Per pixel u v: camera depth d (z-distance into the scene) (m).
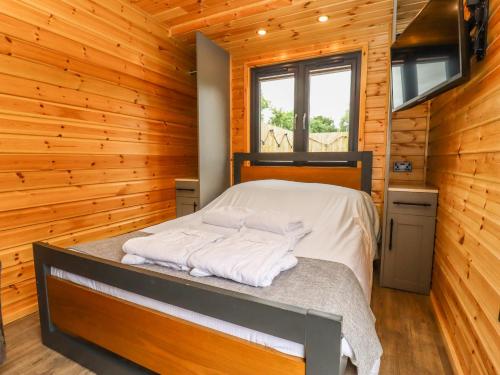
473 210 1.31
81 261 1.31
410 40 1.86
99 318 1.30
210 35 2.86
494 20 1.15
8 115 1.75
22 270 1.86
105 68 2.34
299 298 1.00
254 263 1.14
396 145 2.71
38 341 1.64
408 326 1.77
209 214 2.03
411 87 1.85
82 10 2.14
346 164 2.89
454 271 1.56
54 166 2.01
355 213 2.12
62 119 2.05
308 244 1.63
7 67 1.73
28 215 1.88
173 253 1.27
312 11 2.41
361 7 2.34
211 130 2.99
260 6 2.41
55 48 1.98
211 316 0.98
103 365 1.35
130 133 2.61
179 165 3.23
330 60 2.90
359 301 1.11
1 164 1.73
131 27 2.54
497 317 0.98
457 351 1.41
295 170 2.96
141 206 2.76
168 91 3.02
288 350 0.89
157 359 1.14
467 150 1.45
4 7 1.70
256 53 3.18
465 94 1.51
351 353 0.91
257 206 2.34
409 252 2.20
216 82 3.03
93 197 2.30
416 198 2.14
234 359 0.97
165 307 1.12
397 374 1.38
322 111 3.00
